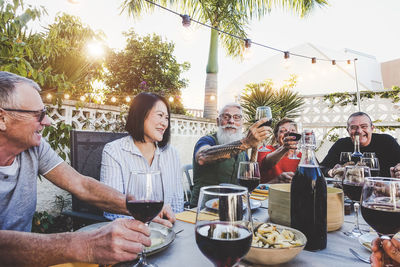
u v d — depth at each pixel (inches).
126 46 363.6
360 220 47.1
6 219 44.8
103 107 142.3
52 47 100.9
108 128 143.0
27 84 40.8
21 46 80.0
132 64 348.5
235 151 67.8
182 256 30.2
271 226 34.0
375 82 418.3
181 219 44.2
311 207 32.9
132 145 69.0
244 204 22.8
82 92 144.9
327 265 28.4
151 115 68.5
